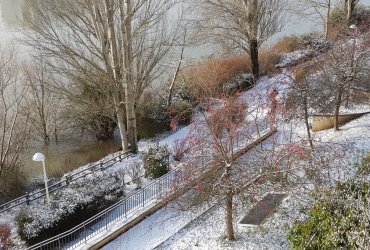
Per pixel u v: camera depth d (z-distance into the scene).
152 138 26.80
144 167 21.39
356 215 11.05
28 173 25.73
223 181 14.83
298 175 16.50
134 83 25.03
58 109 28.83
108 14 22.17
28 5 24.27
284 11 44.94
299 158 16.52
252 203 15.86
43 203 19.14
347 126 21.64
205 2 31.25
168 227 17.11
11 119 28.16
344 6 37.97
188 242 15.95
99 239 16.66
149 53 26.33
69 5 22.09
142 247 16.27
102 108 25.31
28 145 29.02
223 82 29.88
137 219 17.70
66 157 27.52
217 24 32.06
